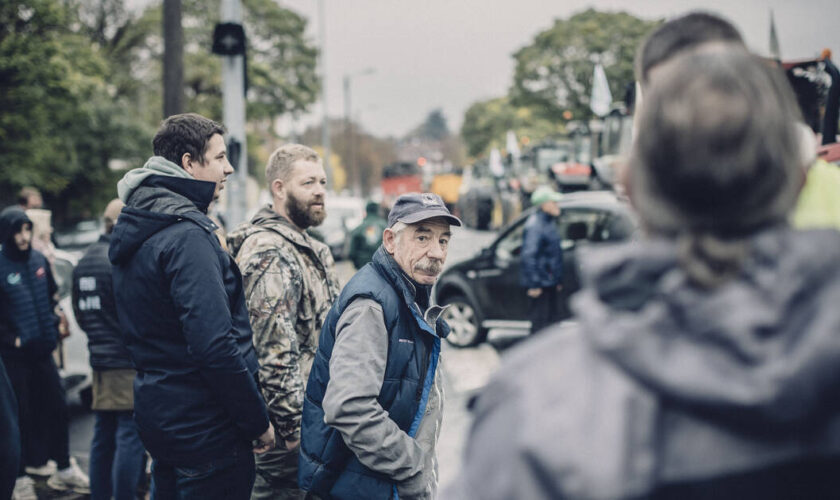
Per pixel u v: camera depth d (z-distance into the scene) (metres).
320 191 3.00
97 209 25.34
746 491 0.68
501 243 8.36
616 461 0.68
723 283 0.73
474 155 74.06
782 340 0.68
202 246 2.42
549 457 0.70
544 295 7.36
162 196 2.50
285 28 41.38
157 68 32.88
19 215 4.53
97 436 4.04
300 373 2.83
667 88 0.81
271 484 2.88
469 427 0.83
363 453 2.13
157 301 2.44
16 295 4.54
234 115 8.22
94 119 23.67
